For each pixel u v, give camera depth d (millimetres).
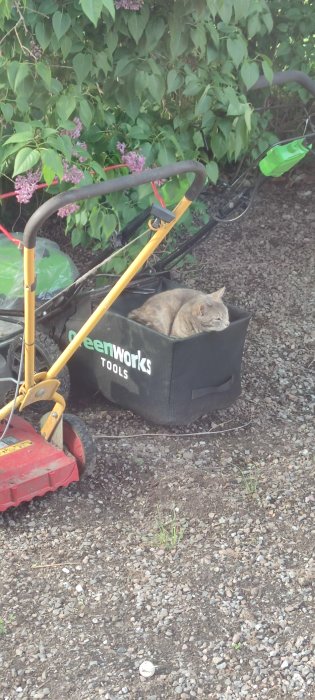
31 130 3588
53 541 3641
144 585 3490
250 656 3273
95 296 4086
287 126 5949
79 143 3918
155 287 4305
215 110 4137
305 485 3916
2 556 3580
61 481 3750
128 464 3979
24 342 3535
